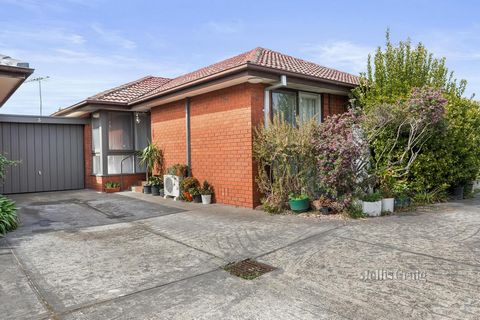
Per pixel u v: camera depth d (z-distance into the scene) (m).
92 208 8.34
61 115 13.33
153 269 4.07
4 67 6.02
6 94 7.80
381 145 7.97
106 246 5.03
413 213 6.95
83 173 12.95
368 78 9.37
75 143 12.78
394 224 5.98
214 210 7.75
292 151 7.02
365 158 7.09
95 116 12.29
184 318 2.90
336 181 6.67
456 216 6.61
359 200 6.80
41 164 11.98
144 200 9.56
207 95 9.02
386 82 9.02
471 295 3.18
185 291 3.45
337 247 4.73
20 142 11.58
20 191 11.51
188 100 9.70
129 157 12.48
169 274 3.91
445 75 9.06
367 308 3.00
